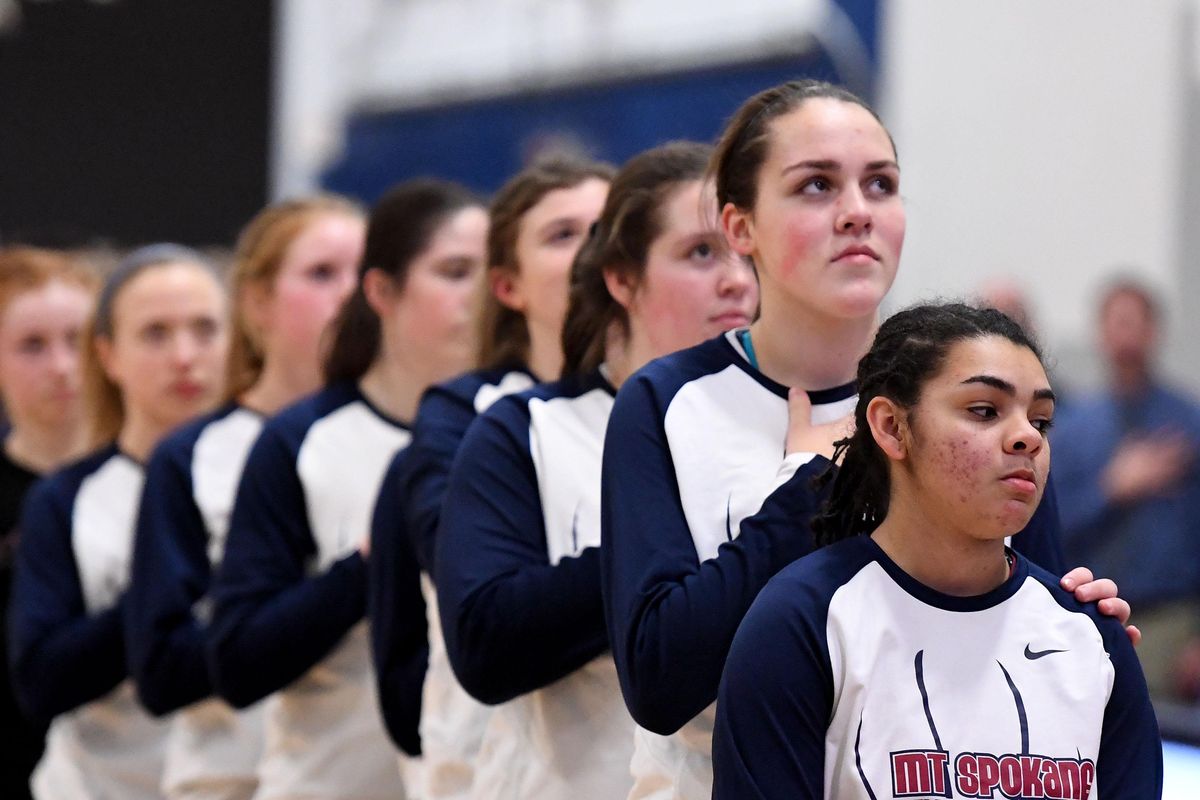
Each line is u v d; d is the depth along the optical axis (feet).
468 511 25.22
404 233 34.78
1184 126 59.47
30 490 45.06
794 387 22.25
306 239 38.93
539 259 29.45
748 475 21.59
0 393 56.18
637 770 23.08
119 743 40.57
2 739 44.04
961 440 18.43
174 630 36.47
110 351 42.47
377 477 35.01
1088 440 59.67
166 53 81.66
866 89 65.46
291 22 82.94
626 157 72.38
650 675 20.30
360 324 35.65
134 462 42.27
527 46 76.07
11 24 81.51
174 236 81.71
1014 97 62.75
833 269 20.97
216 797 37.52
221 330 42.52
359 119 81.92
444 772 28.55
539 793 25.17
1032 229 62.28
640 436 21.88
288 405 36.19
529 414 25.80
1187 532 57.88
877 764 18.45
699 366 22.48
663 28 71.51
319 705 34.40
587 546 24.80
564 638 23.86
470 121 78.07
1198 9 59.16
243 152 82.07
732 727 18.66
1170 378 59.52
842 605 18.79
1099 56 61.11
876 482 19.52
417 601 31.04
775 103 21.75
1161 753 19.61
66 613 40.37
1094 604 19.74
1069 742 18.80
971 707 18.67
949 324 18.92
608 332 26.20
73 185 81.61
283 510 34.73
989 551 19.10
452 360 34.86
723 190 22.35
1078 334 61.16
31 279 46.26
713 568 20.36
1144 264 60.08
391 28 81.30
